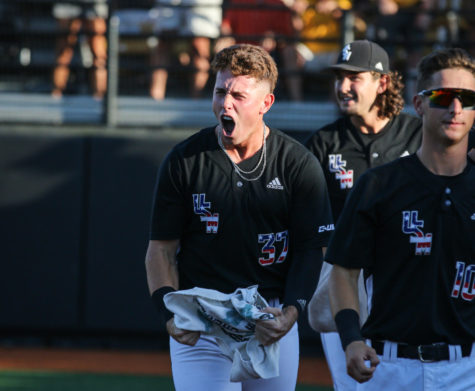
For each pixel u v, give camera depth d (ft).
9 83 71.67
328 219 29.50
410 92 70.85
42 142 68.13
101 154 67.92
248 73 27.43
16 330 68.90
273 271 29.63
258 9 69.72
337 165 38.58
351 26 69.51
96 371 61.05
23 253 67.82
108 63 70.23
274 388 30.19
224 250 28.91
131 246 67.67
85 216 67.87
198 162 28.73
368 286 30.89
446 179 24.86
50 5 71.82
